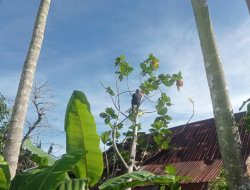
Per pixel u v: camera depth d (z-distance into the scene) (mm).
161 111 9672
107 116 9961
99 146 4227
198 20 4227
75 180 3584
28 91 4422
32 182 3305
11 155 3879
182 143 10016
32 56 4695
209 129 10234
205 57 3988
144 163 9664
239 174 3256
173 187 4648
